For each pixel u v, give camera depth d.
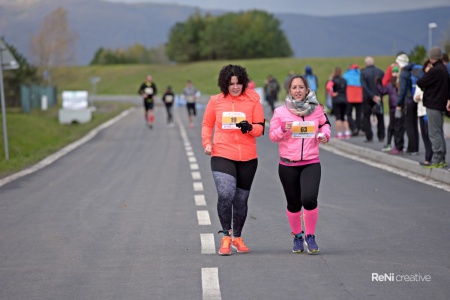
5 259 15.54
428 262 14.51
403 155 33.28
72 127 69.56
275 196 24.23
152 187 27.00
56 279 13.72
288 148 15.55
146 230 18.58
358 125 44.97
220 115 15.95
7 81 93.00
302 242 15.75
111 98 178.12
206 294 12.42
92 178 30.19
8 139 47.94
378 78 40.12
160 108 113.56
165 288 12.91
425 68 27.27
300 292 12.46
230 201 15.70
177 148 44.28
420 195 23.56
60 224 19.66
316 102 15.52
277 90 75.56
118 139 52.97
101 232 18.41
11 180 30.05
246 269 14.21
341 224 18.92
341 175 29.38
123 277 13.77
